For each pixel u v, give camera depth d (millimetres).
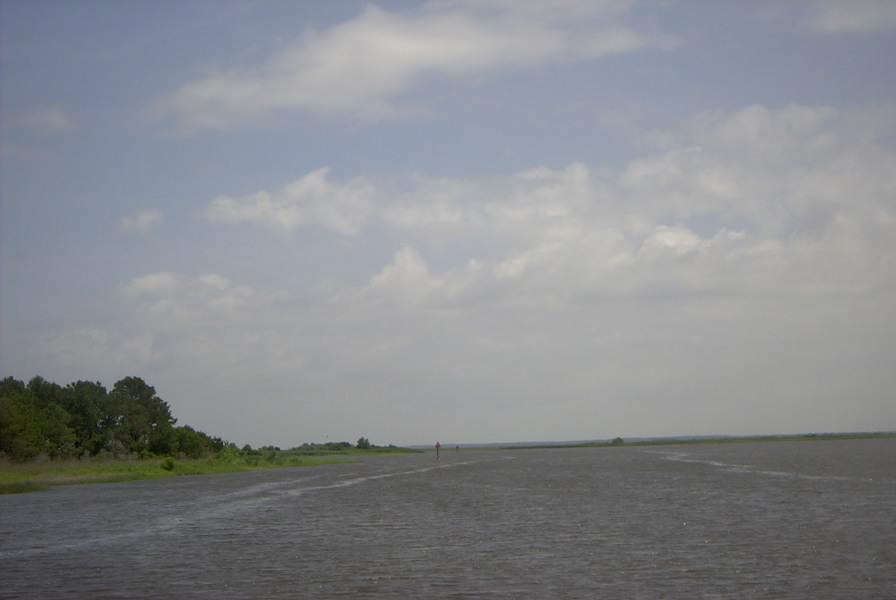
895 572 33156
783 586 31000
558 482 92312
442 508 61812
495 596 30250
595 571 34375
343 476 116000
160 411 170375
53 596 31344
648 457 188000
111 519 56719
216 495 78625
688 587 31109
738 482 85375
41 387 153625
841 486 76562
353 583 32844
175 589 32281
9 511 63156
